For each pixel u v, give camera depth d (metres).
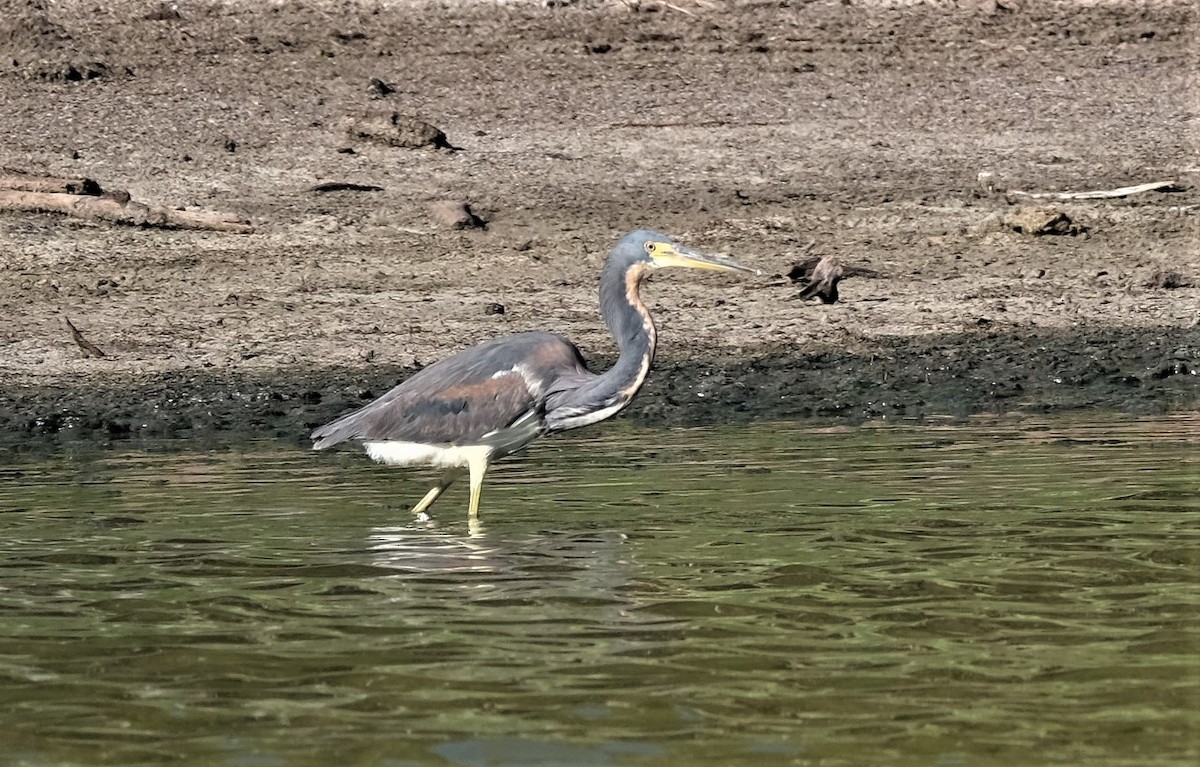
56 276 22.39
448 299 21.77
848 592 9.11
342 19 34.88
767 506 11.58
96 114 30.47
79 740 6.86
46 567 9.93
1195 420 15.52
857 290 22.56
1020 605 8.80
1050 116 31.78
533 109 31.77
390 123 29.52
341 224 25.41
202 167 28.19
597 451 14.30
